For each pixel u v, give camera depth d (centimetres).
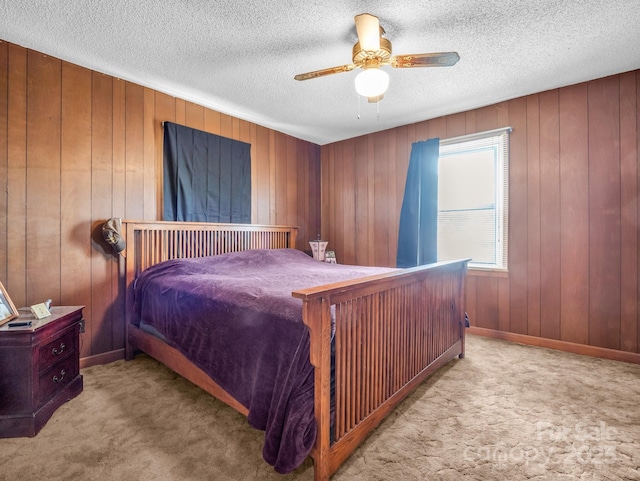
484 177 327
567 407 185
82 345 246
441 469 136
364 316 152
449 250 350
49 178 231
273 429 125
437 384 214
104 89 257
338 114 345
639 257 251
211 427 167
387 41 192
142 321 243
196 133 312
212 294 185
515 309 305
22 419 159
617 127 258
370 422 155
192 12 187
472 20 193
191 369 194
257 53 230
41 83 228
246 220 359
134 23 197
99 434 161
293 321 138
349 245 430
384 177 396
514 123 304
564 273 281
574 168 276
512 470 136
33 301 224
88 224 248
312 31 205
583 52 227
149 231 273
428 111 336
